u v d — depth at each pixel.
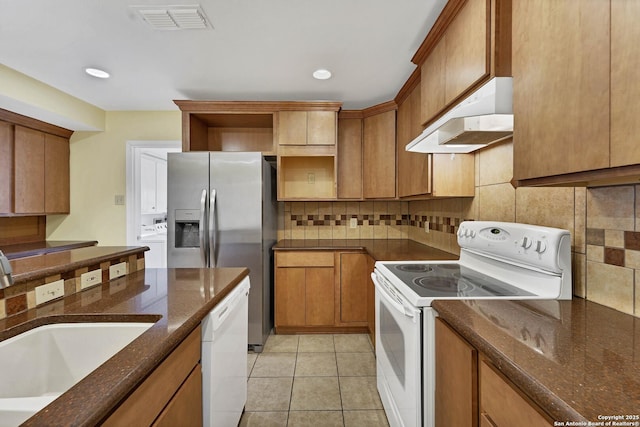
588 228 1.11
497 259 1.48
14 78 2.36
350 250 2.79
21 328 0.91
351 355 2.42
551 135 0.85
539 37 0.90
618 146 0.65
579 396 0.54
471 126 1.33
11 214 2.75
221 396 1.25
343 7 1.61
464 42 1.32
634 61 0.61
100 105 3.14
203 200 2.49
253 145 3.25
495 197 1.72
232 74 2.38
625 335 0.81
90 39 1.90
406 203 3.35
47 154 3.08
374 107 2.87
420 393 1.18
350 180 3.04
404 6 1.60
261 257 2.55
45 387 0.96
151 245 3.94
